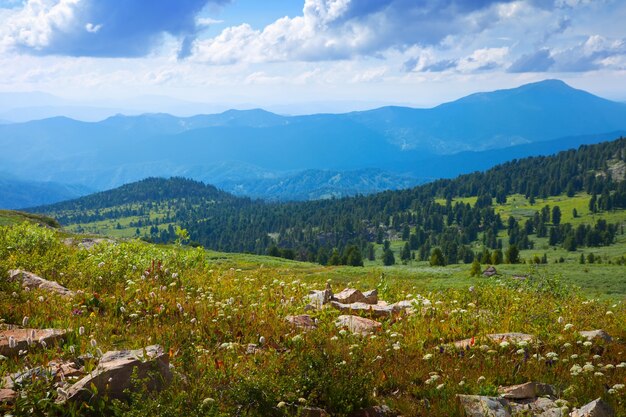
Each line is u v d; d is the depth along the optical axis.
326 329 11.21
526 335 11.14
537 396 7.96
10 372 7.27
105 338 9.27
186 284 15.59
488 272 56.03
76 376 6.91
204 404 6.11
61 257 18.45
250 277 20.20
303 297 15.20
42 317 10.44
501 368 8.94
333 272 51.88
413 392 7.95
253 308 12.77
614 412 7.09
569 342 10.34
